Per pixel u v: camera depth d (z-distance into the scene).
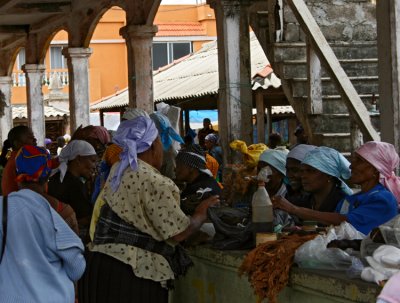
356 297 3.85
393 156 4.86
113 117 31.36
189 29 37.09
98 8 16.06
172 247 4.87
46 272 3.94
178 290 5.84
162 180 4.81
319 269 4.28
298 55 9.70
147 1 13.74
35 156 4.69
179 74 20.59
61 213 4.94
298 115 9.41
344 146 8.69
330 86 9.38
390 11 6.38
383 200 4.71
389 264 3.81
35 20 19.34
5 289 3.86
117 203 4.80
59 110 31.61
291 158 5.64
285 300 4.48
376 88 9.19
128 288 4.75
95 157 6.68
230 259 4.98
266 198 4.96
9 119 23.00
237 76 10.03
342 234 4.47
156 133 4.98
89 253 4.92
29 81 20.36
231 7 9.98
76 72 17.36
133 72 14.05
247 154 6.52
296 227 5.07
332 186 5.20
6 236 3.91
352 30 10.01
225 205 6.18
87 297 4.89
